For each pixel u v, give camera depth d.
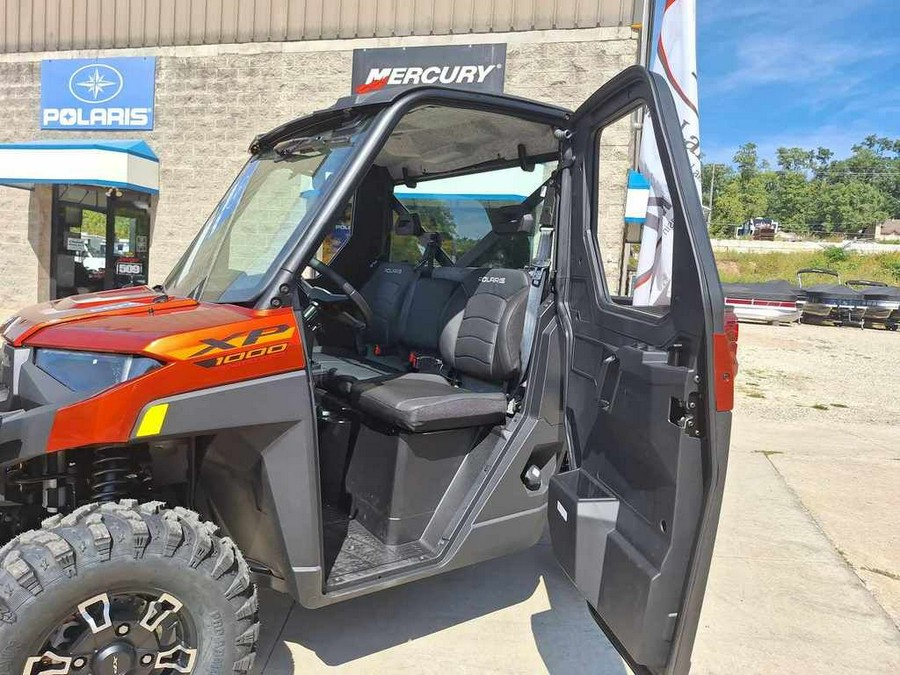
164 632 1.92
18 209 10.88
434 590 3.14
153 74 10.24
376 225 3.97
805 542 3.83
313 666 2.52
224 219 2.71
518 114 2.58
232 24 9.96
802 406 7.75
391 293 3.73
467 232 3.55
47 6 10.57
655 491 1.97
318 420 2.87
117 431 1.79
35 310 2.31
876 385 9.28
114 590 1.80
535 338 2.73
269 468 2.04
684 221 1.90
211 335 1.93
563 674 2.54
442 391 2.75
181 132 10.28
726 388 1.80
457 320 3.22
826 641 2.86
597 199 2.61
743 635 2.88
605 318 2.39
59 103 10.65
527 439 2.59
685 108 4.77
